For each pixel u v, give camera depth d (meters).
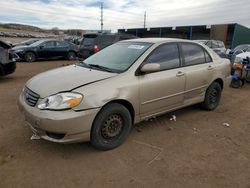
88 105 3.38
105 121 3.64
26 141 3.97
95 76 3.77
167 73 4.44
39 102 3.40
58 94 3.35
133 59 4.16
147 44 4.52
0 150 3.68
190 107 5.99
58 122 3.22
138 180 3.08
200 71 5.11
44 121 3.26
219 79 5.75
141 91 4.01
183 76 4.72
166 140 4.18
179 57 4.77
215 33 31.64
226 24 30.31
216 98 5.84
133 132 4.45
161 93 4.36
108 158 3.56
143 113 4.18
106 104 3.61
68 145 3.86
